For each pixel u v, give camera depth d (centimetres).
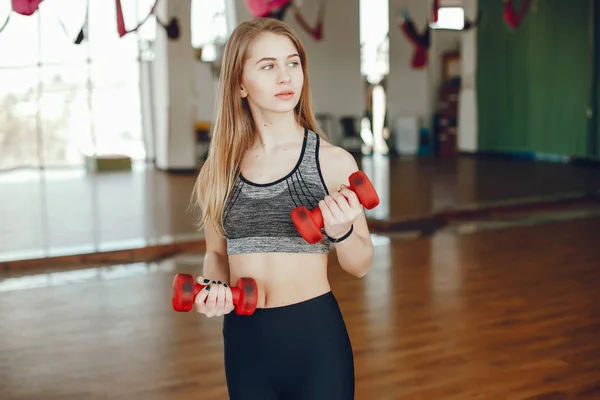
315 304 150
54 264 558
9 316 423
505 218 745
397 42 1534
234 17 1258
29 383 319
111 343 371
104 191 957
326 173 149
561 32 1265
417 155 1494
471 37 1442
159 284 497
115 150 1455
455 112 1511
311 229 129
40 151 1197
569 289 461
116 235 643
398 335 373
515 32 1351
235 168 153
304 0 1473
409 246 612
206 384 314
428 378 315
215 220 155
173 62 1170
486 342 361
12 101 1362
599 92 1210
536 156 1355
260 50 146
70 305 445
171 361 343
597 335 369
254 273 151
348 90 1537
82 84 1409
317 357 148
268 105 146
